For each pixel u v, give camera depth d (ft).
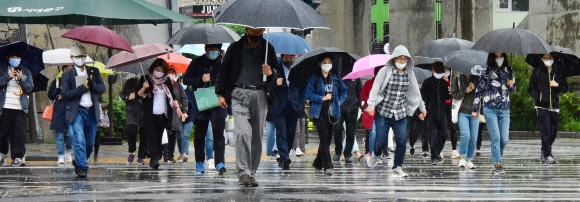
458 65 118.11
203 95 95.45
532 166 119.03
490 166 119.03
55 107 108.68
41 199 69.56
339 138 128.16
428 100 125.18
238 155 79.25
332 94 99.45
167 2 246.06
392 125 95.35
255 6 77.10
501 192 77.00
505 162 128.67
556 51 120.88
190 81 98.02
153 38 244.22
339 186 82.23
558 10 245.65
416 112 146.30
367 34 284.41
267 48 79.20
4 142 118.21
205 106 95.20
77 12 94.84
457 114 119.44
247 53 78.84
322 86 98.58
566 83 124.57
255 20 76.23
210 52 97.81
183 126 131.85
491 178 95.96
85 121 94.58
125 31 220.02
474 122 113.91
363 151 167.73
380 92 93.86
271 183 86.02
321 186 81.87
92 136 95.96
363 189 78.43
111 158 142.00
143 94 109.09
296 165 122.21
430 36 273.33
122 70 128.47
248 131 78.69
